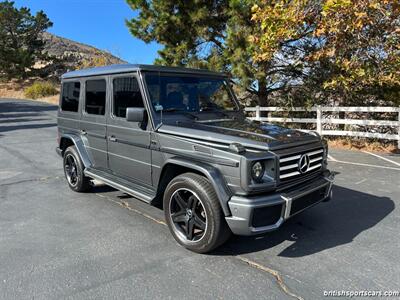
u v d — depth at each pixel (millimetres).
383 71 9133
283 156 3568
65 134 6121
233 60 10547
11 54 42281
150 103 4285
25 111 24172
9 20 42625
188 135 3863
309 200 3861
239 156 3350
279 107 12312
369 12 7840
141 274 3434
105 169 5324
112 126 4898
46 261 3711
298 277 3354
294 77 12156
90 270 3516
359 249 3889
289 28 8914
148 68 4449
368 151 9609
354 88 10039
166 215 4086
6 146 11211
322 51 9289
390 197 5609
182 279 3336
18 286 3248
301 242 4090
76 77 5789
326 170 4320
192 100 4695
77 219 4891
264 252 3863
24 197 5934
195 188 3641
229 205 3404
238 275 3400
